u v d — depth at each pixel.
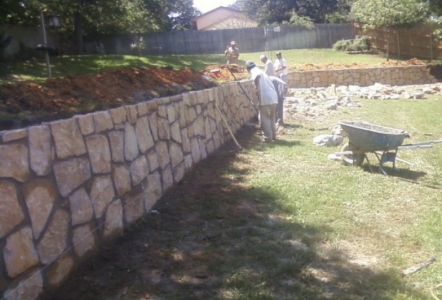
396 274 4.70
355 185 7.60
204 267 4.86
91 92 7.20
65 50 29.31
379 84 23.55
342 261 4.99
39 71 15.38
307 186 7.52
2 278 3.69
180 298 4.27
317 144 10.77
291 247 5.33
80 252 4.76
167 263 4.94
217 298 4.27
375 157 9.53
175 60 25.62
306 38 38.62
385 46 34.62
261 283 4.52
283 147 10.47
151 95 8.48
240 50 37.84
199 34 37.12
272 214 6.36
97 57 22.70
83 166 4.94
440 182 7.94
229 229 5.84
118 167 5.69
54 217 4.38
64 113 5.82
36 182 4.18
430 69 26.23
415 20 32.19
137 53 34.69
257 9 48.00
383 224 6.02
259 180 7.83
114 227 5.45
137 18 34.72
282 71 16.05
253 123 13.74
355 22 38.84
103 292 4.35
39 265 4.12
